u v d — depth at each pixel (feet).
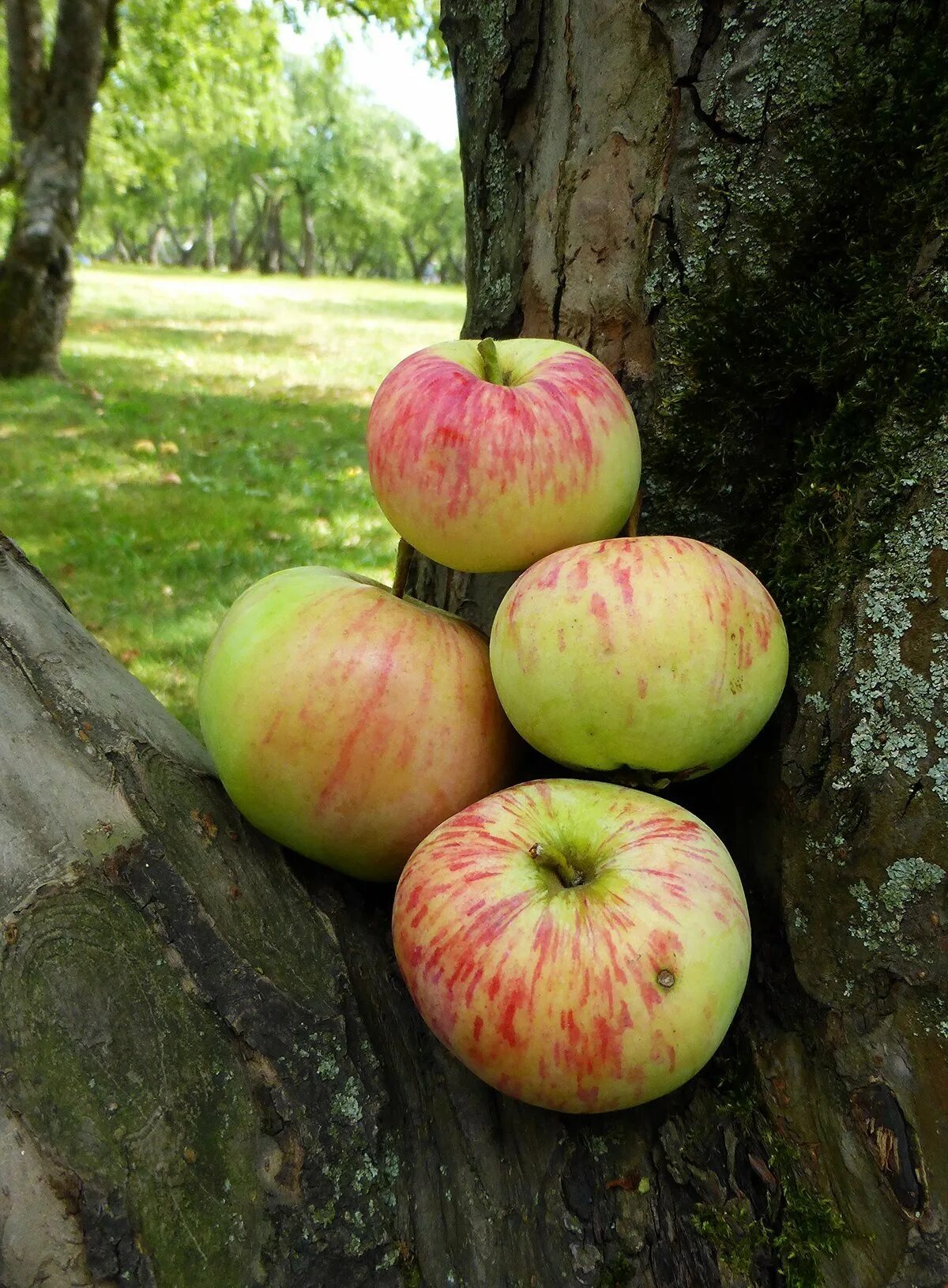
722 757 0.73
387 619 0.81
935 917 0.65
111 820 0.69
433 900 0.66
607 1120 0.73
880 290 0.74
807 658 0.76
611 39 0.89
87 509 3.02
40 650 0.79
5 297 5.22
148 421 4.42
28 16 5.21
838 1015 0.69
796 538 0.79
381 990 0.78
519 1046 0.61
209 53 7.64
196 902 0.69
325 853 0.83
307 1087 0.65
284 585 0.85
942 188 0.70
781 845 0.76
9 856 0.64
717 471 0.88
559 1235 0.68
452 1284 0.63
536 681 0.71
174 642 2.21
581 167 0.93
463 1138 0.71
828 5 0.75
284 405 5.06
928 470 0.68
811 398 0.83
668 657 0.67
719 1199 0.70
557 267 0.97
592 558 0.71
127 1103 0.58
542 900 0.64
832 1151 0.67
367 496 3.37
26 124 5.25
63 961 0.61
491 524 0.77
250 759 0.78
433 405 0.76
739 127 0.80
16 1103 0.54
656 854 0.66
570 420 0.76
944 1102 0.62
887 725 0.68
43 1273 0.51
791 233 0.79
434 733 0.78
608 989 0.60
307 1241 0.59
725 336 0.83
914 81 0.71
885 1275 0.62
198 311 10.68
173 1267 0.54
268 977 0.68
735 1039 0.76
